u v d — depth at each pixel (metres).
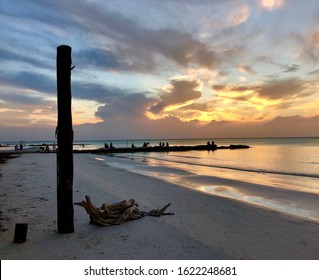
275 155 48.06
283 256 6.00
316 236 7.30
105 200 10.98
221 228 7.81
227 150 71.38
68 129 6.82
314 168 27.56
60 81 6.66
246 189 15.09
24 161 28.19
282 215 9.37
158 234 7.09
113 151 64.38
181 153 60.16
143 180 16.73
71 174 6.97
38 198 10.77
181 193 12.88
